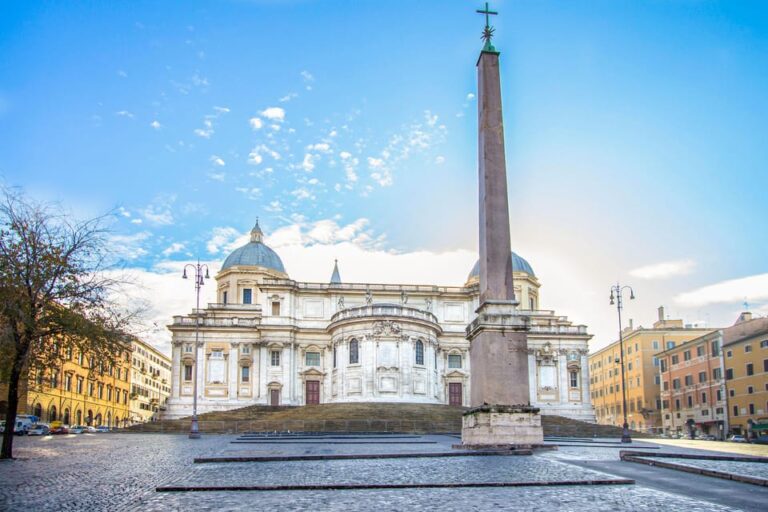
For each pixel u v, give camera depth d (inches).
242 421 2610.7
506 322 1218.0
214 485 705.0
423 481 724.7
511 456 1079.6
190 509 563.5
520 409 1202.0
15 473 901.8
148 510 562.9
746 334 3449.8
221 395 3560.5
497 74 1307.8
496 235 1243.8
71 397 3607.3
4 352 1172.5
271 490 681.6
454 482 709.3
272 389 3563.0
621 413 4776.1
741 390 3440.0
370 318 3253.0
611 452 1279.5
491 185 1262.3
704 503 577.6
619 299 2137.1
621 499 599.5
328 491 669.9
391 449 1314.0
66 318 1205.7
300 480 752.3
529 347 3757.4
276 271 4163.4
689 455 1093.1
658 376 4424.2
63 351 1304.1
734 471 864.3
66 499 637.3
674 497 611.8
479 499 603.2
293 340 3617.1
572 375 3762.3
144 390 5201.8
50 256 1192.8
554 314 4042.8
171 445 1624.0
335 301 3718.0
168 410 3521.2
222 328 3614.7
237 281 4099.4
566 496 620.1
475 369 1267.2
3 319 1159.0
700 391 3814.0
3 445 1172.5
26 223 1203.2
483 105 1293.1
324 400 3582.7
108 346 1269.7
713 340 3708.2
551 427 2662.4
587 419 3690.9
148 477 836.0
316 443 1658.5
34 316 1192.2
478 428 1190.3
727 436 3378.4
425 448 1341.0
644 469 910.4
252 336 3631.9
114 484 761.0
